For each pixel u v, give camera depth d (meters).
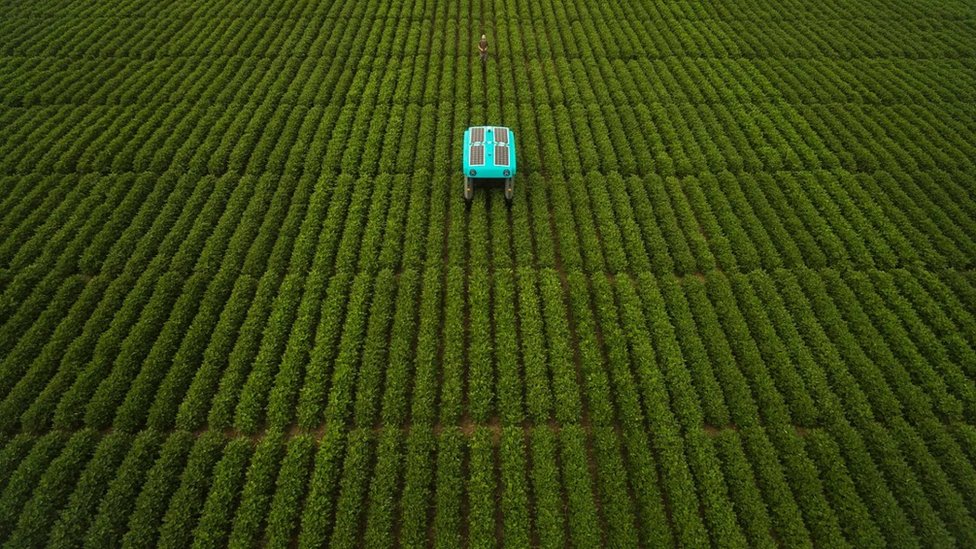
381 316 19.19
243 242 21.47
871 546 14.57
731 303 20.05
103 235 21.64
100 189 23.59
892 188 24.91
